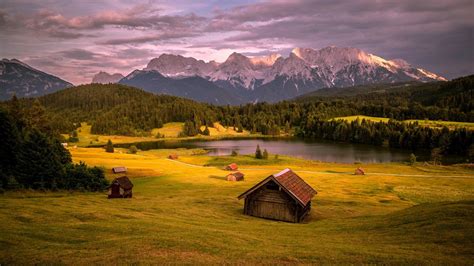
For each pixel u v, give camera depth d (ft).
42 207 137.18
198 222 128.98
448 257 77.00
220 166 465.88
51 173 218.59
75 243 87.35
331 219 155.63
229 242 90.22
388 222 122.31
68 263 70.49
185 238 90.68
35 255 74.95
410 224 112.27
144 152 653.71
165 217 135.95
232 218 153.07
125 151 643.45
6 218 109.60
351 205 205.05
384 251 83.46
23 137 243.60
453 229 98.99
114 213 133.08
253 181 321.32
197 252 78.74
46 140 226.17
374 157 584.40
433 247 85.61
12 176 203.10
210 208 177.78
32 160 214.07
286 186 155.22
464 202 130.82
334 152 651.66
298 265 72.23
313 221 156.04
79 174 236.84
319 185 301.63
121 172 348.38
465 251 81.35
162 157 563.48
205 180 320.91
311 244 92.84
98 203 174.70
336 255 79.77
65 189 225.15
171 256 75.00
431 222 109.50
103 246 82.07
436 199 240.94
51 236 92.02
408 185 303.07
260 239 98.22
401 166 447.83
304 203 151.64
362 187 291.79
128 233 97.91
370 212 179.42
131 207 163.12
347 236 106.83
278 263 73.10
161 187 275.80
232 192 249.75
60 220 114.73
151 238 88.48
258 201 162.61
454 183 314.76
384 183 314.14
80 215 123.75
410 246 88.02
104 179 248.52
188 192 248.73
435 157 537.24
